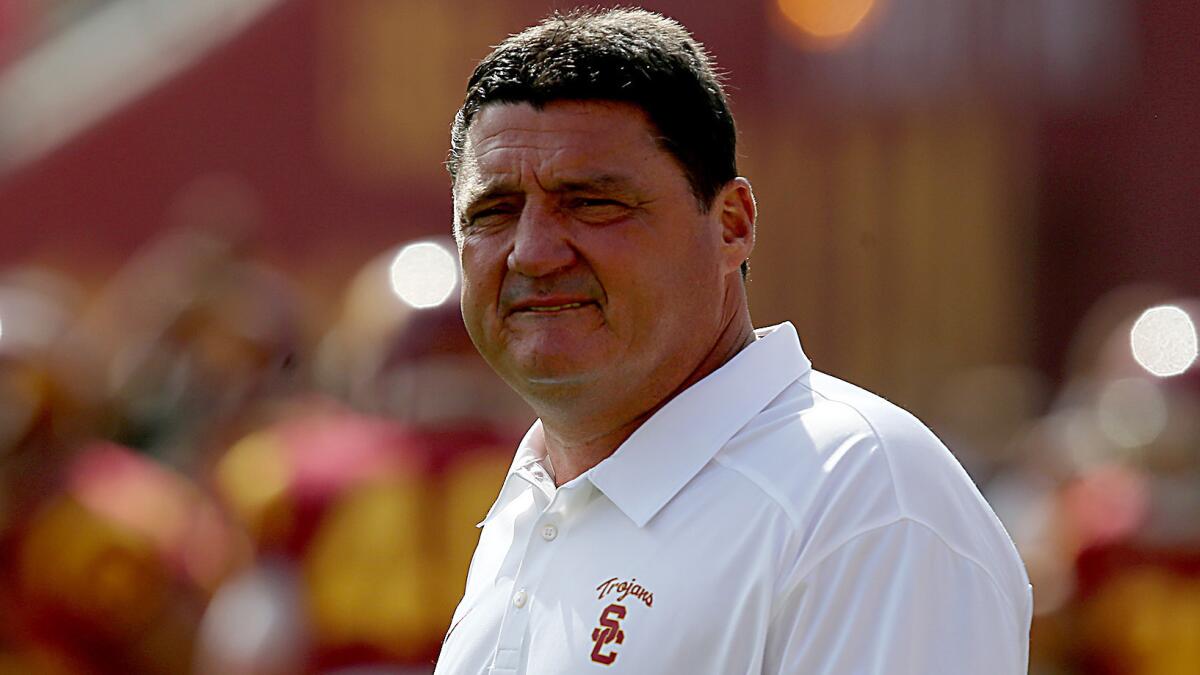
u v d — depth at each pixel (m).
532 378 7.19
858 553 6.38
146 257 30.78
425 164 31.05
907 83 30.72
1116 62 30.75
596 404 7.29
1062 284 31.20
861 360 31.11
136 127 31.19
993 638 6.39
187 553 15.35
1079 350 30.11
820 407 6.93
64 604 14.90
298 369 24.03
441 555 14.02
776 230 30.89
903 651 6.23
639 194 7.08
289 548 14.06
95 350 24.20
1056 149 30.97
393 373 14.48
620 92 7.09
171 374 23.05
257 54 31.20
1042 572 19.23
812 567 6.40
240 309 24.02
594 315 7.12
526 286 7.16
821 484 6.56
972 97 30.73
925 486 6.55
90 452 15.57
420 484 14.03
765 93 30.58
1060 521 18.97
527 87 7.14
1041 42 30.70
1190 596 17.59
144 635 15.03
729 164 7.45
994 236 31.03
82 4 35.97
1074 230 31.11
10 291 24.62
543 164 7.07
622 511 6.98
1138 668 17.72
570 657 6.77
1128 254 30.94
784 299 31.12
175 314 23.77
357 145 31.00
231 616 14.27
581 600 6.87
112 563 15.00
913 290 31.12
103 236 30.92
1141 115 30.81
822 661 6.31
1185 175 30.77
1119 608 17.81
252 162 31.05
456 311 14.46
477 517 14.09
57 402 15.32
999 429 30.62
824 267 31.06
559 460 7.77
